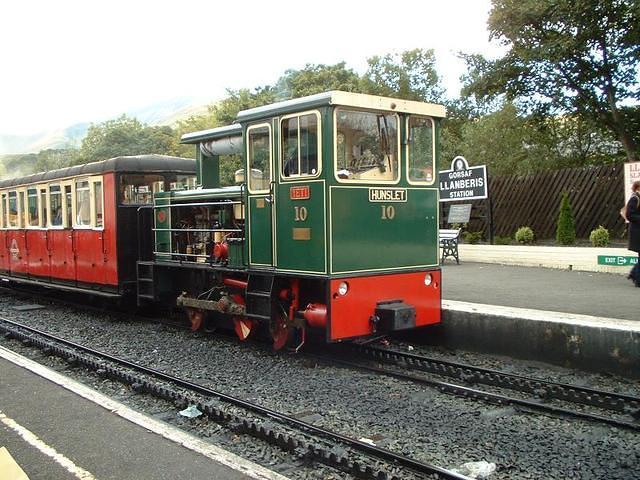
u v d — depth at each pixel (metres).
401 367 7.43
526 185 14.98
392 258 7.41
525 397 6.16
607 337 6.67
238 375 7.05
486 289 10.09
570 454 4.66
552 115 18.03
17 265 14.11
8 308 12.58
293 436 4.96
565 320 7.07
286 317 7.65
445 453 4.69
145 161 10.77
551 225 14.48
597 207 13.60
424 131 7.78
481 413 5.67
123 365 7.62
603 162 21.66
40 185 12.84
